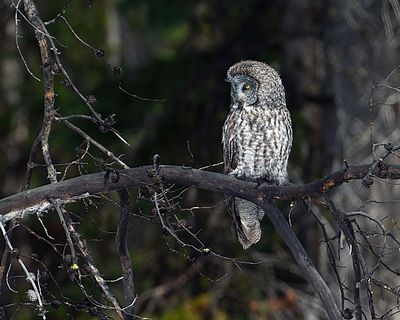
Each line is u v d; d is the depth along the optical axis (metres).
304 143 16.11
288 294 15.34
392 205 13.93
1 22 18.31
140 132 16.28
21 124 20.30
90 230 16.38
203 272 15.78
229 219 15.58
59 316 15.62
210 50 16.28
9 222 9.09
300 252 8.19
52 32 18.56
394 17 14.84
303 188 8.00
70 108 15.85
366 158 14.46
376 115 14.48
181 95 15.91
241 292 15.54
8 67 20.80
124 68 17.66
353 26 14.81
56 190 8.38
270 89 10.17
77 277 8.13
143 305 15.83
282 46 16.34
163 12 16.66
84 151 8.38
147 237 16.66
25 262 18.31
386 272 13.69
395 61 14.56
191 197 15.34
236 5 16.89
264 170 10.36
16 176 20.52
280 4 16.53
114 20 20.88
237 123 10.26
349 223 7.88
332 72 15.22
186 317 15.35
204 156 15.51
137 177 8.23
